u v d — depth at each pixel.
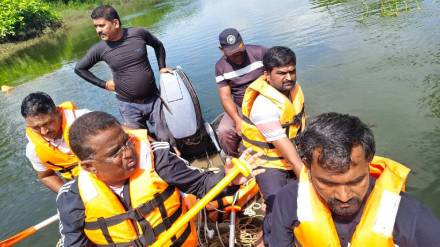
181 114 3.83
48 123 2.76
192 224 2.14
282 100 2.45
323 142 1.18
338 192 1.24
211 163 4.00
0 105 7.18
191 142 3.98
